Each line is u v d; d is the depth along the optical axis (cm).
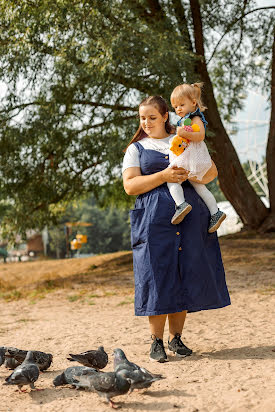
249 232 1791
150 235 437
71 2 1212
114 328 643
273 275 1044
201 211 447
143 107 459
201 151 429
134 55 1252
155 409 321
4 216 1728
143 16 1548
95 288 1144
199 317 669
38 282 1408
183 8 1631
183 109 439
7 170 1509
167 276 434
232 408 312
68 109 1531
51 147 1567
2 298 1144
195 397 337
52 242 6159
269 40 1809
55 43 1255
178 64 1273
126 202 2072
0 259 5169
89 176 1739
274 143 1823
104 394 326
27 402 353
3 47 1254
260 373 381
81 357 390
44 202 1722
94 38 1242
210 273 444
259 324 591
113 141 1385
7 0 1211
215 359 435
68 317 787
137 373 321
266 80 1866
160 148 455
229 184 1816
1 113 1399
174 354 455
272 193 1841
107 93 1395
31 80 1323
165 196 439
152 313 429
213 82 1992
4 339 617
